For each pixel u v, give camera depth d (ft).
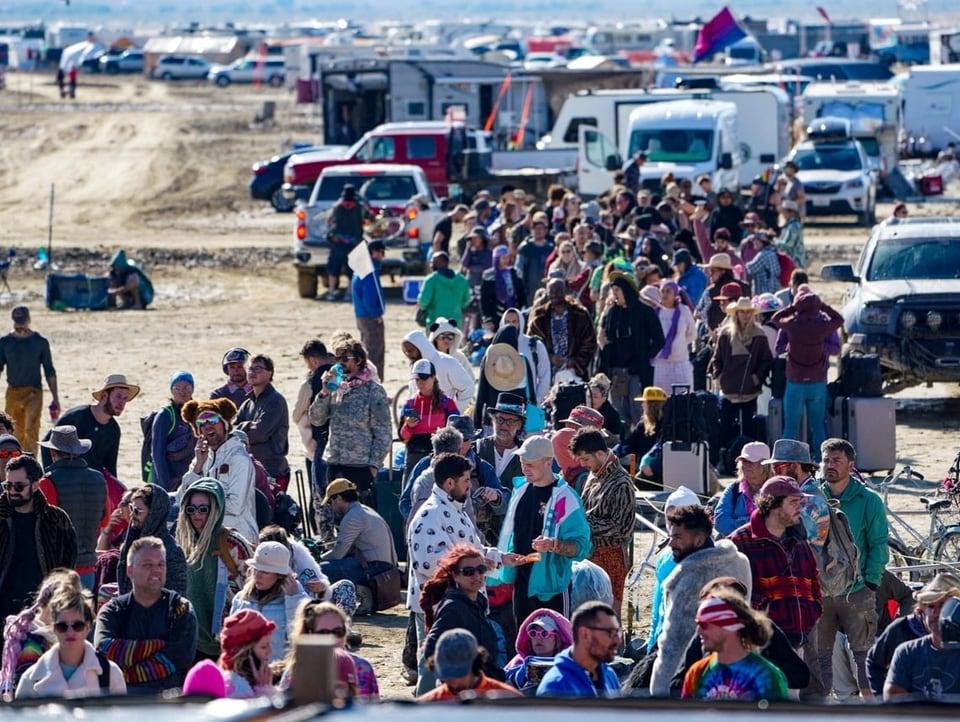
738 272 248.32
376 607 130.21
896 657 81.46
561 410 159.94
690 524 85.61
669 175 337.52
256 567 95.81
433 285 228.22
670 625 85.30
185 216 546.26
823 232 463.83
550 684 77.46
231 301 368.48
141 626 91.45
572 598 103.96
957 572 109.81
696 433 161.79
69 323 325.21
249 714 44.68
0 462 123.24
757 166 505.25
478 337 226.99
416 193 368.27
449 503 102.73
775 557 92.32
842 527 100.99
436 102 588.91
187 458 139.44
